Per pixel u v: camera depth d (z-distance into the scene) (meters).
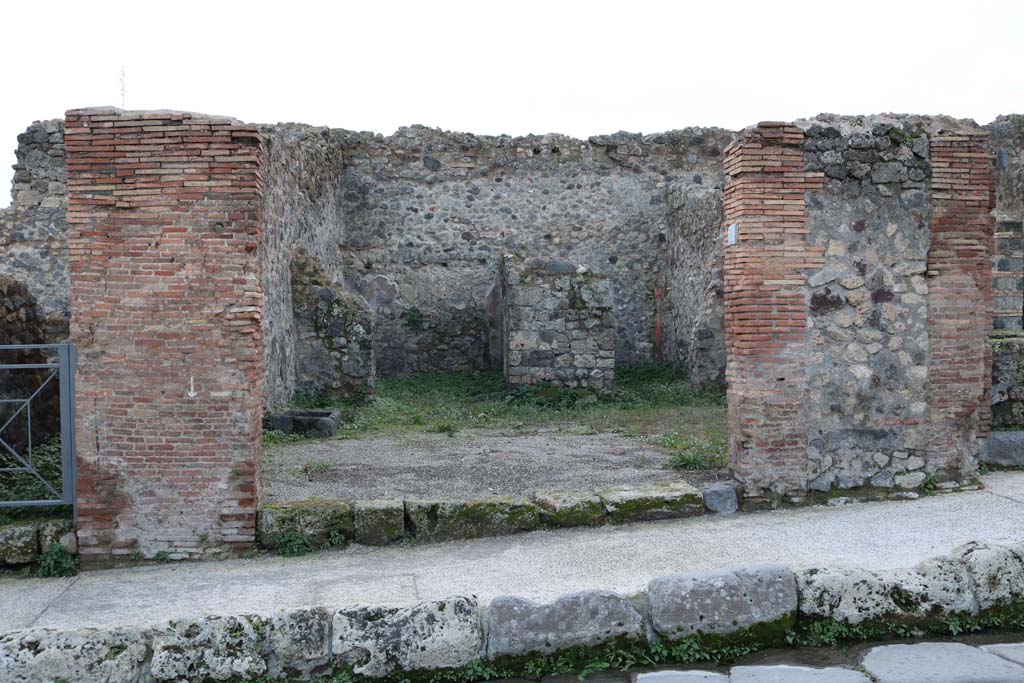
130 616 4.90
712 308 13.43
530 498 6.67
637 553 5.76
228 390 5.98
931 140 6.93
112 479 5.95
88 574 5.83
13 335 7.73
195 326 5.96
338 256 15.88
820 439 6.84
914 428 6.95
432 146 16.52
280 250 11.48
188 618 4.42
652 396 13.36
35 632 4.32
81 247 5.93
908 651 4.53
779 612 4.70
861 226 6.84
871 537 5.85
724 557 5.58
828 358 6.82
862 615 4.77
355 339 12.40
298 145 12.80
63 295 13.80
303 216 13.16
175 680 4.30
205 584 5.44
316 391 12.37
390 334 16.14
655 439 9.69
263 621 4.41
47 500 5.95
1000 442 7.76
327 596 5.12
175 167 5.93
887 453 6.91
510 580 5.31
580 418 11.56
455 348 16.31
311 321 12.36
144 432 5.97
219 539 6.04
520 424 10.99
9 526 5.87
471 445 9.42
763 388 6.72
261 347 6.23
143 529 5.99
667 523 6.50
